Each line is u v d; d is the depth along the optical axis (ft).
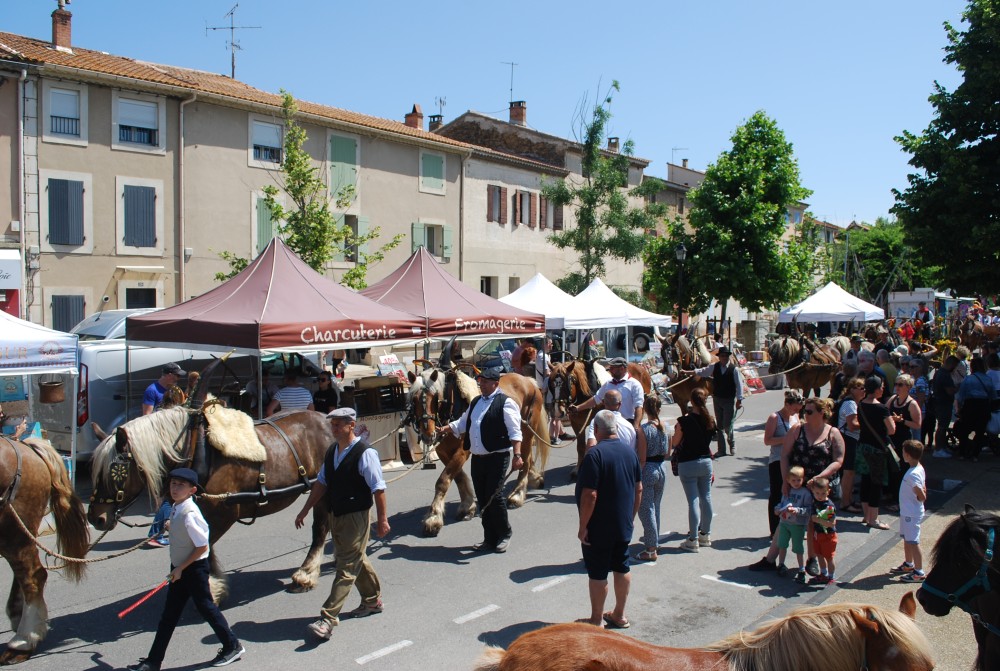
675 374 55.77
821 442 23.93
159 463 20.43
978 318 96.02
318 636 19.20
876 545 27.84
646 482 25.73
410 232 92.73
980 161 47.39
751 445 48.24
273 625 20.40
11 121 61.52
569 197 95.40
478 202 102.47
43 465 19.43
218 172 73.97
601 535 19.43
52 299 63.87
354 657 18.47
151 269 69.26
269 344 31.27
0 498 18.19
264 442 22.56
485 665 10.66
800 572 23.68
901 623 9.44
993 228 44.39
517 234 108.47
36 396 37.91
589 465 19.47
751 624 20.63
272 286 34.83
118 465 19.92
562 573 24.63
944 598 13.64
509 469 27.35
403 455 40.68
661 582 23.89
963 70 47.29
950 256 48.06
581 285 96.53
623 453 19.75
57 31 71.46
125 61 75.46
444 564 25.53
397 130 90.48
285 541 28.25
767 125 104.22
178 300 71.26
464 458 29.60
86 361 36.88
